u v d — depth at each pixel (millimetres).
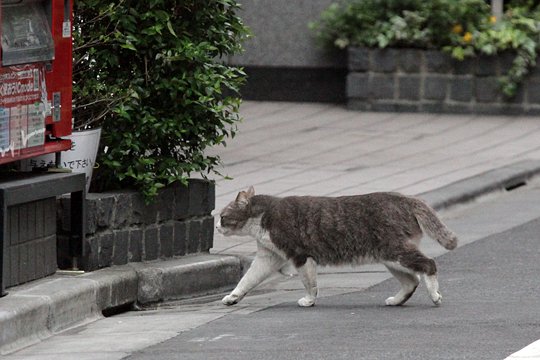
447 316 11031
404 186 18328
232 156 21109
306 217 11672
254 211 11820
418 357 9320
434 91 26219
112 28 13031
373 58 26344
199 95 13039
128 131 13000
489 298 11945
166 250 13242
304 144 22453
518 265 13727
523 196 18906
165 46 12969
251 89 27609
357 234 11508
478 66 26000
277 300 12492
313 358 9422
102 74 13086
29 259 11586
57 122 11750
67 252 12250
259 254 12078
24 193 11031
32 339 10688
